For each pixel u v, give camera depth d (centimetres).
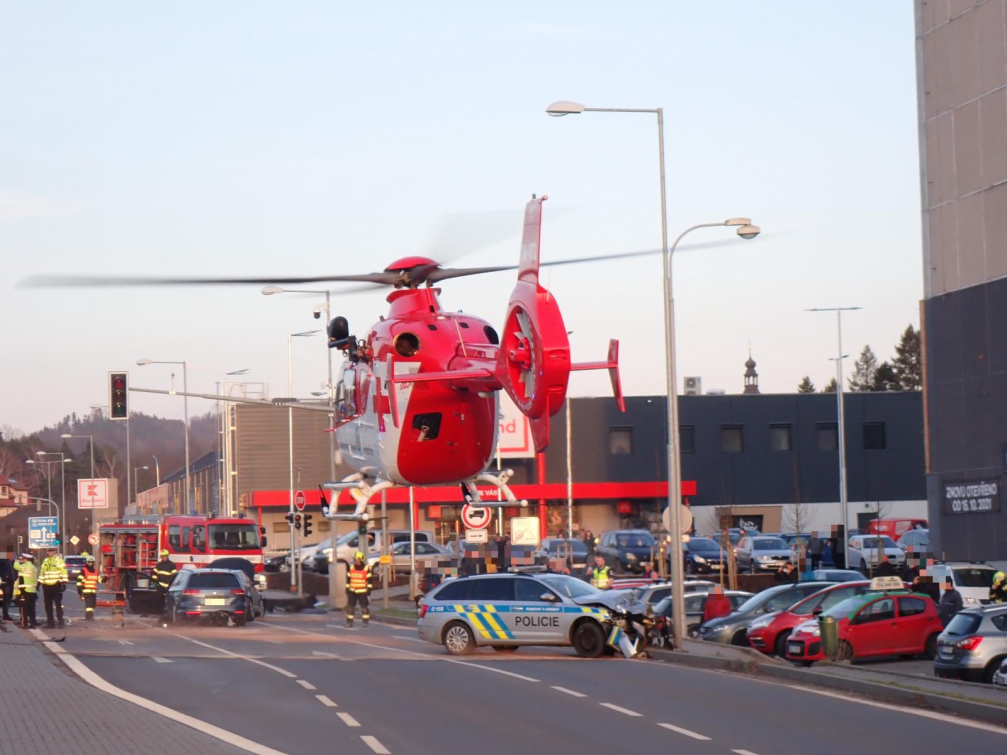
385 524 7094
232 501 12256
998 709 2491
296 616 6862
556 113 4259
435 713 2553
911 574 5712
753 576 7119
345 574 7575
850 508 11212
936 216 6725
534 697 2833
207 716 2453
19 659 3578
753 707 2688
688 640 4478
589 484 10762
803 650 3925
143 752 1966
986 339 6372
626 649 4047
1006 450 6216
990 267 6362
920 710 2653
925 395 6812
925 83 6806
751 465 11131
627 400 11069
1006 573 5069
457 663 3709
